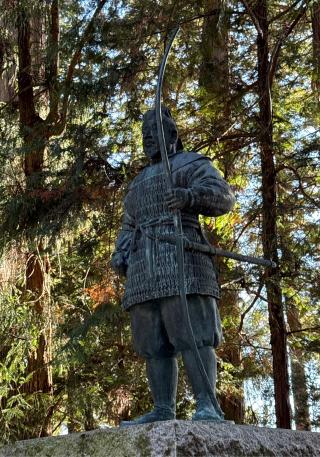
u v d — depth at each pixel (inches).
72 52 511.8
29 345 532.1
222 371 549.6
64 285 621.0
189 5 502.0
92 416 566.3
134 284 191.2
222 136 518.9
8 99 612.4
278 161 526.9
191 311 185.9
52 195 485.7
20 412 500.7
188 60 529.3
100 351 572.7
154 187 194.7
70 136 491.5
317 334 558.3
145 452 161.3
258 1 517.7
